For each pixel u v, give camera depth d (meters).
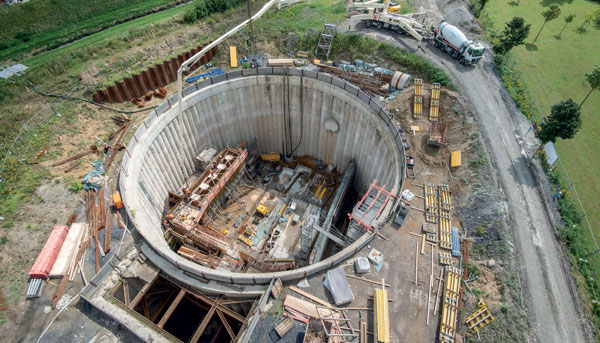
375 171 38.16
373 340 20.83
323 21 46.53
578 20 53.75
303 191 44.34
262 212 40.81
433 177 30.92
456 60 40.66
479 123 34.12
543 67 44.34
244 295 24.67
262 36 45.16
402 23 42.03
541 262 24.94
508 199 28.44
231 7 48.53
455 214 28.44
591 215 28.83
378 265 24.58
